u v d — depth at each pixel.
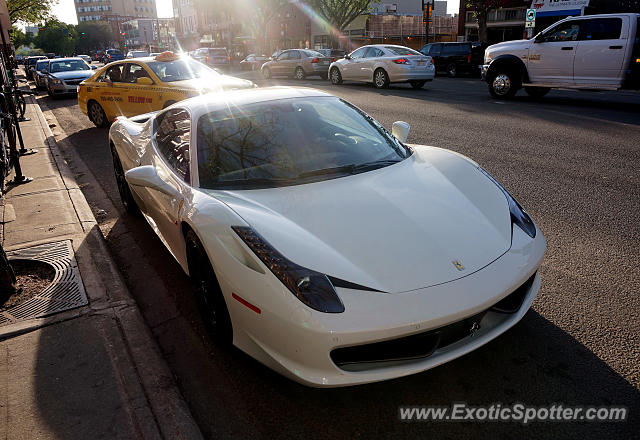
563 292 3.16
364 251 2.23
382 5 45.56
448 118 9.75
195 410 2.34
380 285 2.09
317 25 42.31
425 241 2.32
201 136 3.15
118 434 2.10
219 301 2.47
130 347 2.69
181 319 3.18
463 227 2.47
